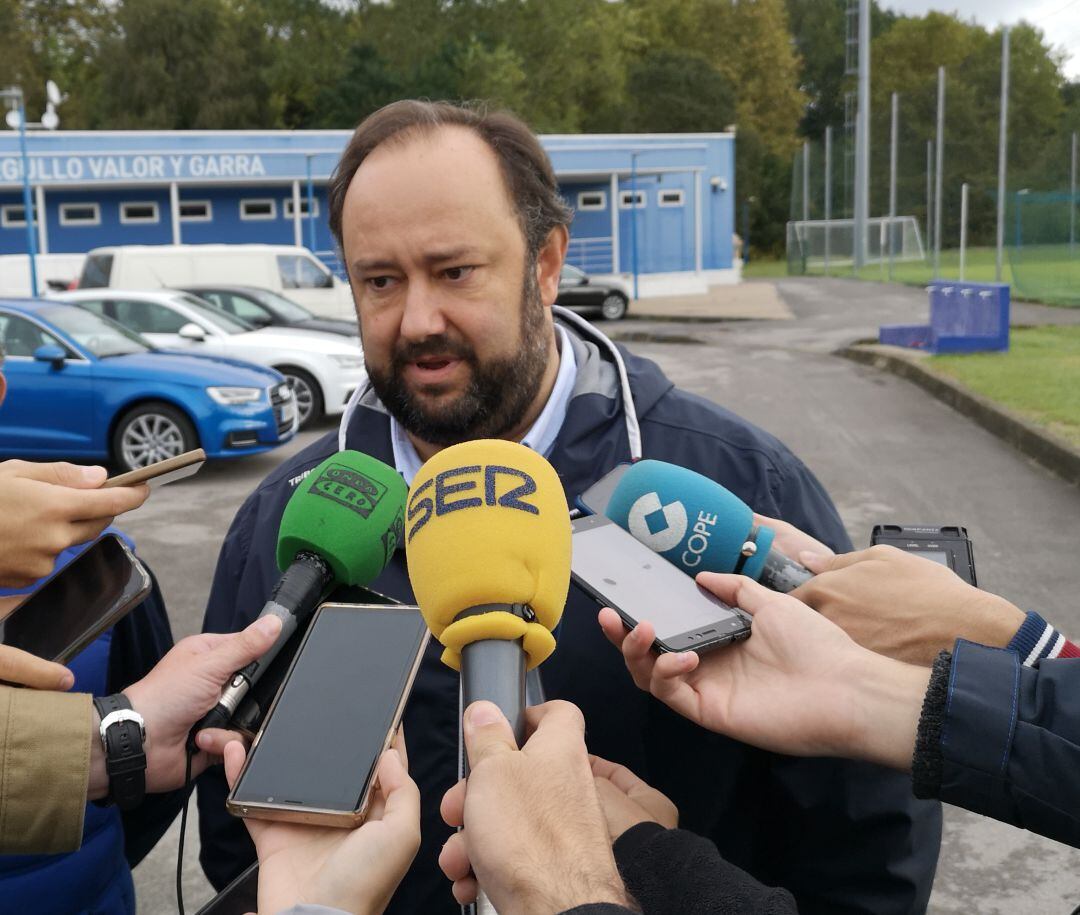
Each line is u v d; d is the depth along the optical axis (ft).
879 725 3.75
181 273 52.39
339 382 36.76
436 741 5.44
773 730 3.95
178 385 29.35
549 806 3.21
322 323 43.06
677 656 3.93
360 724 4.12
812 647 4.02
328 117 179.73
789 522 5.93
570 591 5.49
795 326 70.13
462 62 182.19
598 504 5.41
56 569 6.25
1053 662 3.55
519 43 203.72
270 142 97.19
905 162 123.44
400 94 176.65
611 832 3.91
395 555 5.82
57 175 91.81
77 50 208.64
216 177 96.22
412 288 5.22
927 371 41.96
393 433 6.25
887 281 111.55
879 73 249.75
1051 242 74.59
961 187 118.93
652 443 5.99
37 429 29.50
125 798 4.41
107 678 6.09
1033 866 11.16
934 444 30.83
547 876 3.05
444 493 3.99
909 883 5.26
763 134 245.65
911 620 4.20
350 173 5.35
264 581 6.09
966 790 3.48
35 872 5.55
